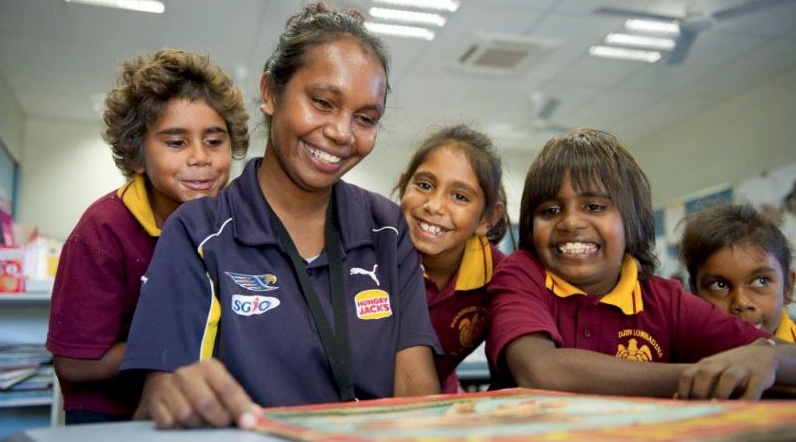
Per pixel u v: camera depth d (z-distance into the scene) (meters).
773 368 0.71
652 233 1.20
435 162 1.43
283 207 0.95
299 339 0.83
